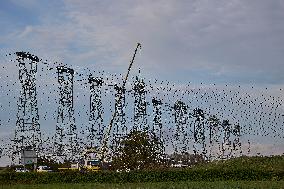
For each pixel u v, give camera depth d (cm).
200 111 15388
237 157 10231
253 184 6056
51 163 10662
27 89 9088
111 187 5444
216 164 9762
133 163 10500
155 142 11456
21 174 7456
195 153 15188
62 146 10638
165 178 7912
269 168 8700
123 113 11106
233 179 8050
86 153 9588
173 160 14225
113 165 10488
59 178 7456
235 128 18425
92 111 10938
